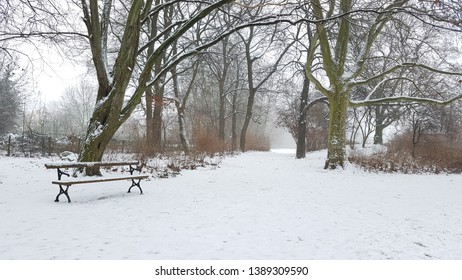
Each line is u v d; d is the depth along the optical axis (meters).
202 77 35.91
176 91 23.27
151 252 4.52
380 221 6.65
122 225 5.82
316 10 15.28
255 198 8.79
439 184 12.87
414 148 21.05
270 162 20.75
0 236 5.09
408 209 7.92
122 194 8.94
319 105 36.69
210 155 20.06
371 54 23.33
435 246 5.19
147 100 20.42
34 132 27.80
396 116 28.77
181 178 12.38
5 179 11.11
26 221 5.95
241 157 24.39
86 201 7.88
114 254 4.42
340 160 16.72
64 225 5.74
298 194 9.59
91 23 11.16
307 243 5.11
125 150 21.41
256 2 17.53
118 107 11.23
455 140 26.64
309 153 34.19
